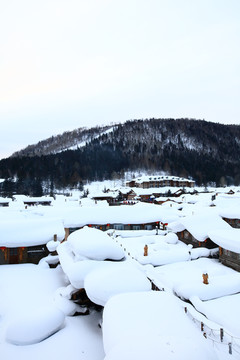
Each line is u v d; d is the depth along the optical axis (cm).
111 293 1277
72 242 1775
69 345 1122
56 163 14850
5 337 1145
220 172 17950
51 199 7462
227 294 1789
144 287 1348
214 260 2548
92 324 1346
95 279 1362
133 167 18100
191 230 2802
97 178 15100
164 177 12456
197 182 16325
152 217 3516
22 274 1941
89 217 3266
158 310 962
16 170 13088
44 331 1159
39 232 2316
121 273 1388
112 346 766
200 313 1557
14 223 2352
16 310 1423
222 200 4975
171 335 792
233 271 2234
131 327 847
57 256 2186
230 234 2397
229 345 1191
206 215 2992
